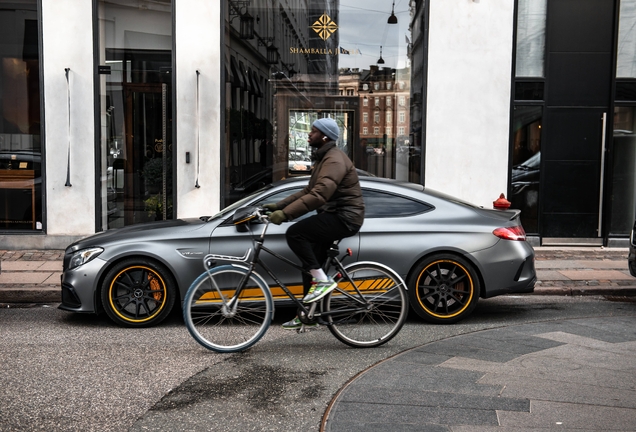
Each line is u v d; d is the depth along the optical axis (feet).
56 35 36.65
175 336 21.29
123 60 37.73
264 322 19.43
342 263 22.38
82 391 15.87
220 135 37.70
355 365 18.06
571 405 14.74
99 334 21.53
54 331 21.95
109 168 37.88
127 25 37.68
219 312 19.21
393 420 13.87
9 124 37.09
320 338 21.08
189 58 37.37
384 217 22.93
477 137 38.50
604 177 39.04
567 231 39.34
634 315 24.56
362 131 39.47
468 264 22.81
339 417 14.03
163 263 22.13
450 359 18.37
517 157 39.04
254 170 38.81
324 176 17.90
